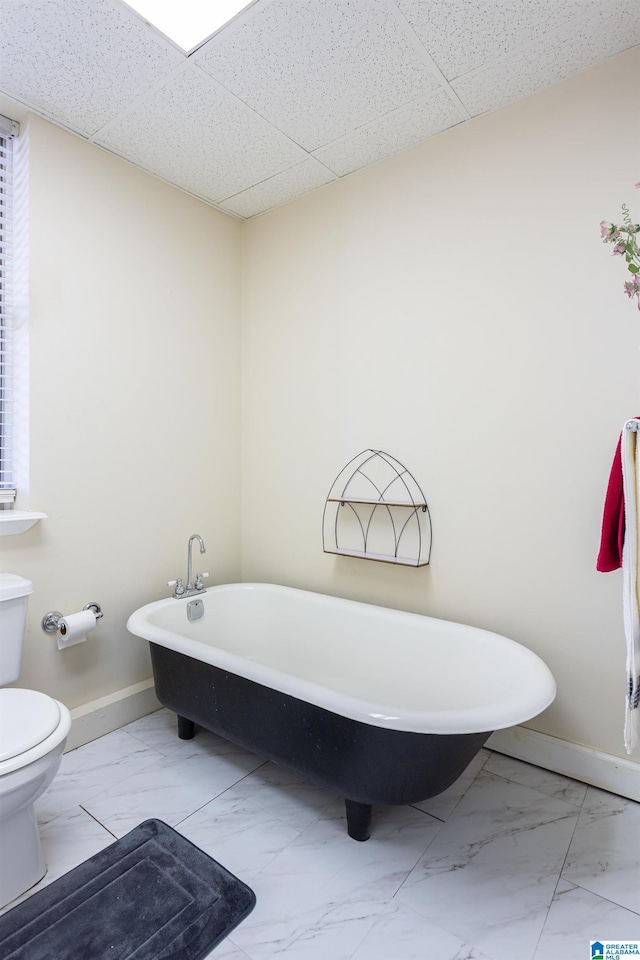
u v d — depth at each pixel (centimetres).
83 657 211
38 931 123
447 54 165
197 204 259
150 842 153
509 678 168
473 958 118
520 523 195
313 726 154
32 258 192
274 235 271
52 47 160
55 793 176
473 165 202
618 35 159
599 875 141
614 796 175
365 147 218
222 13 148
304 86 179
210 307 267
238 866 145
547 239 186
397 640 207
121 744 209
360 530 241
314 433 257
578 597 183
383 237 229
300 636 238
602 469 177
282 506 272
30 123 191
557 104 181
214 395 271
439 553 216
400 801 145
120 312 223
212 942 121
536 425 190
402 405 225
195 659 186
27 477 193
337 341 247
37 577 195
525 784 183
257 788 181
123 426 225
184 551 255
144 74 172
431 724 129
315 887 138
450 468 212
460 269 206
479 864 146
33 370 193
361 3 145
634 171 168
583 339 180
